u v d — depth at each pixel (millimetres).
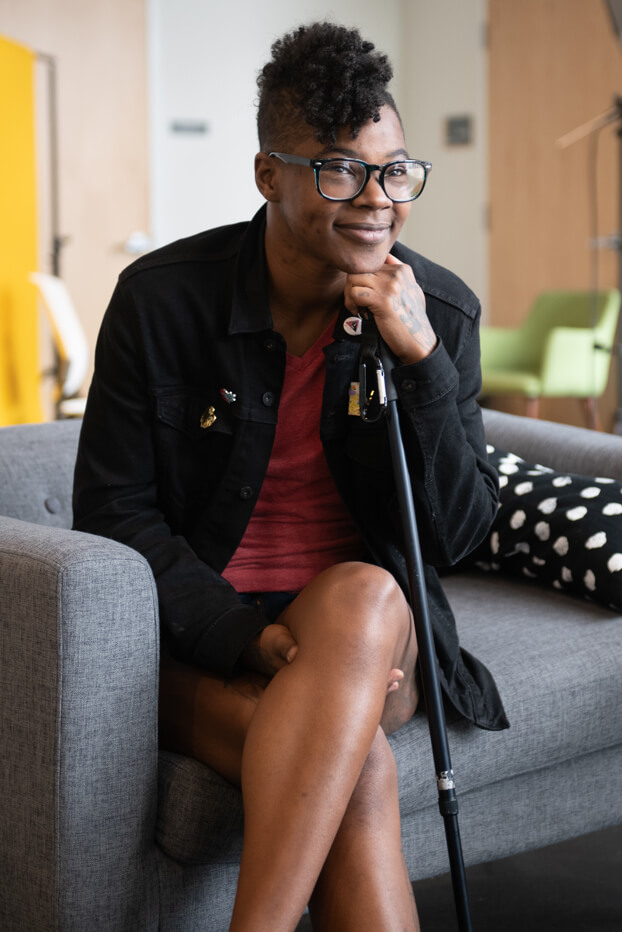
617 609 1867
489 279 7512
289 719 1258
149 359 1513
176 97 7004
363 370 1401
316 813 1209
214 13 7035
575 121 6961
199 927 1463
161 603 1449
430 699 1350
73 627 1317
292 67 1372
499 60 7254
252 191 7258
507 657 1718
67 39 6328
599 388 5750
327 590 1344
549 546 1969
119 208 6586
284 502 1578
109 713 1350
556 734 1688
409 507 1376
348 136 1348
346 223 1368
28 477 1979
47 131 6293
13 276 4922
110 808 1359
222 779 1423
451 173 7559
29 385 5145
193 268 1527
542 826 1754
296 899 1186
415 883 1982
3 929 1440
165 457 1548
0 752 1397
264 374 1513
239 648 1380
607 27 6734
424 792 1561
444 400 1434
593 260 6449
